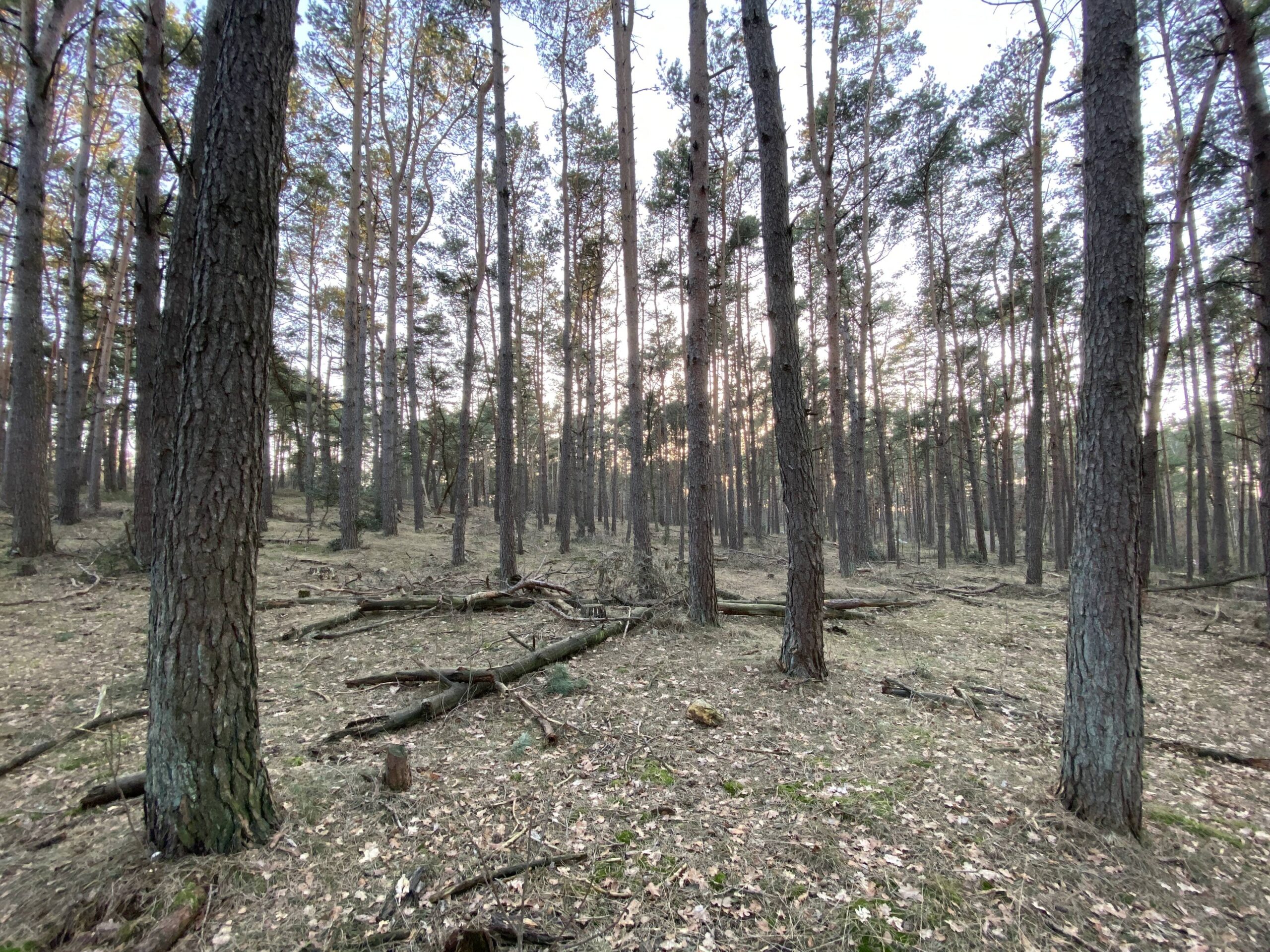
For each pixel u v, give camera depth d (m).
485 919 2.36
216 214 2.58
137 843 2.64
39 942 2.13
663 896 2.53
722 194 16.91
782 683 5.16
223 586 2.64
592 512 24.89
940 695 5.06
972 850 2.86
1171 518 24.36
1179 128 10.94
